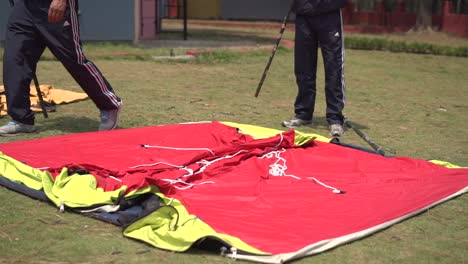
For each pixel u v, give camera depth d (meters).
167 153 10.88
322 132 14.60
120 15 32.59
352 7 67.56
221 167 10.05
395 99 20.66
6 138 12.25
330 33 14.23
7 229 7.78
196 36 43.31
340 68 14.33
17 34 12.25
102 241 7.46
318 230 7.72
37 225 7.93
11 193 9.09
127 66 25.22
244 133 12.58
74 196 8.55
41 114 14.75
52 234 7.66
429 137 14.66
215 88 20.58
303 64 14.88
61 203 8.41
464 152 13.26
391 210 8.69
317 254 7.23
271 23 66.25
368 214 8.45
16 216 8.21
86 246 7.32
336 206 8.68
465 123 16.89
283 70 26.66
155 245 7.29
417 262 7.30
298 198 8.93
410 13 61.97
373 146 12.41
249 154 10.93
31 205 8.64
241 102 18.06
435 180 10.28
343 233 7.70
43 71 22.31
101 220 8.14
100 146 11.21
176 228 7.46
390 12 63.72
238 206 8.43
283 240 7.31
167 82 21.39
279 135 11.66
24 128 12.62
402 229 8.30
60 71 22.55
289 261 6.94
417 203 9.10
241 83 22.17
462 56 39.62
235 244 7.04
